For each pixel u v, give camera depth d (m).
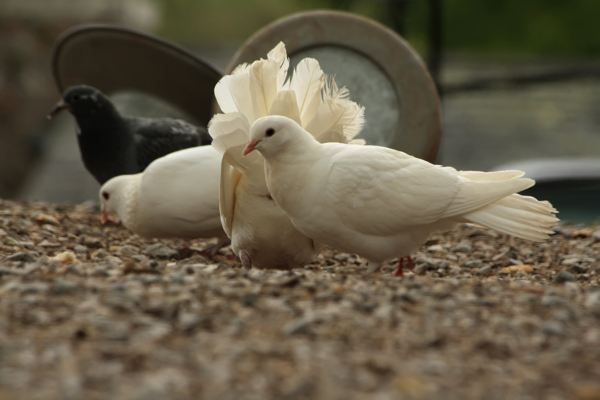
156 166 9.41
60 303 5.71
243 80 7.87
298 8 49.53
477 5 41.00
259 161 7.72
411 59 13.42
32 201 14.57
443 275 9.38
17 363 4.62
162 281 6.43
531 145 28.50
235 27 49.28
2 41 31.41
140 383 4.39
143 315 5.53
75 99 12.04
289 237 8.16
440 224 7.77
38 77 32.62
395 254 7.81
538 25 40.47
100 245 10.32
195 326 5.31
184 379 4.46
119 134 12.25
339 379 4.51
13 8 32.47
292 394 4.31
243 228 8.21
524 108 33.16
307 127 7.95
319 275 7.12
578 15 40.12
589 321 5.74
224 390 4.34
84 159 12.54
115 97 15.14
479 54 38.94
